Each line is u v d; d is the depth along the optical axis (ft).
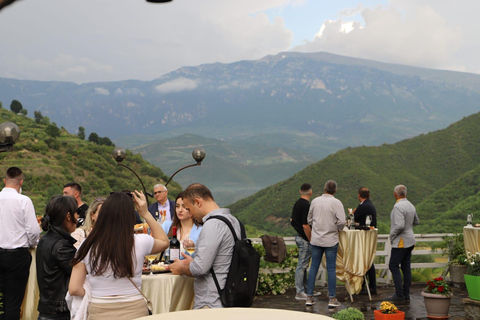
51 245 13.20
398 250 23.63
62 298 13.20
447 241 28.99
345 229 24.35
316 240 22.47
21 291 17.08
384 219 384.88
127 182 331.77
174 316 7.11
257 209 422.41
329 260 22.48
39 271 13.33
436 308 20.49
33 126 369.71
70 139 363.35
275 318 6.94
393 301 23.82
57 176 303.07
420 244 34.30
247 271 11.32
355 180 430.61
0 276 16.84
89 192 309.01
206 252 11.20
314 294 25.50
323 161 458.09
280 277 26.63
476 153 476.54
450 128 511.40
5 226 16.78
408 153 489.67
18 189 17.47
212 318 6.96
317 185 431.02
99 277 10.03
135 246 10.21
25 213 16.92
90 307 10.11
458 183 320.29
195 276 11.50
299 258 24.63
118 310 10.03
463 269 27.37
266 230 395.96
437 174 453.99
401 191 23.62
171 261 14.40
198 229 15.37
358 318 17.70
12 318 16.76
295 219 24.47
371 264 24.44
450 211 295.48
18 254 16.80
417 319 20.53
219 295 11.32
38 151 326.44
